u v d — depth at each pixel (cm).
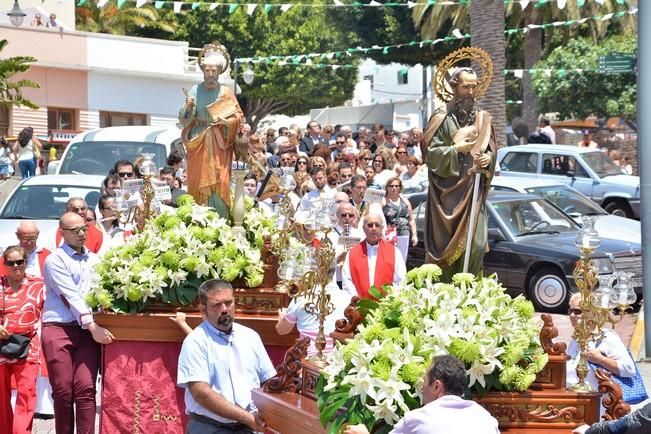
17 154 2608
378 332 667
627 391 814
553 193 2066
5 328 976
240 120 1045
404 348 650
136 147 1919
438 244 884
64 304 957
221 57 1057
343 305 905
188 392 773
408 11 5106
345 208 1116
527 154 2600
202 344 755
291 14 5372
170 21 5259
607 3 4072
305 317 891
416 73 6788
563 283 1698
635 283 1719
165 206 1096
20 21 3241
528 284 1733
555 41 4784
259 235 1010
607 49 4441
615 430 606
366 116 4850
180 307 944
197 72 4369
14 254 980
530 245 1731
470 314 664
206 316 767
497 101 2939
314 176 1471
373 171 1775
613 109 4534
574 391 666
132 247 950
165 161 1898
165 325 925
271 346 945
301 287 809
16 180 2192
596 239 697
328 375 671
